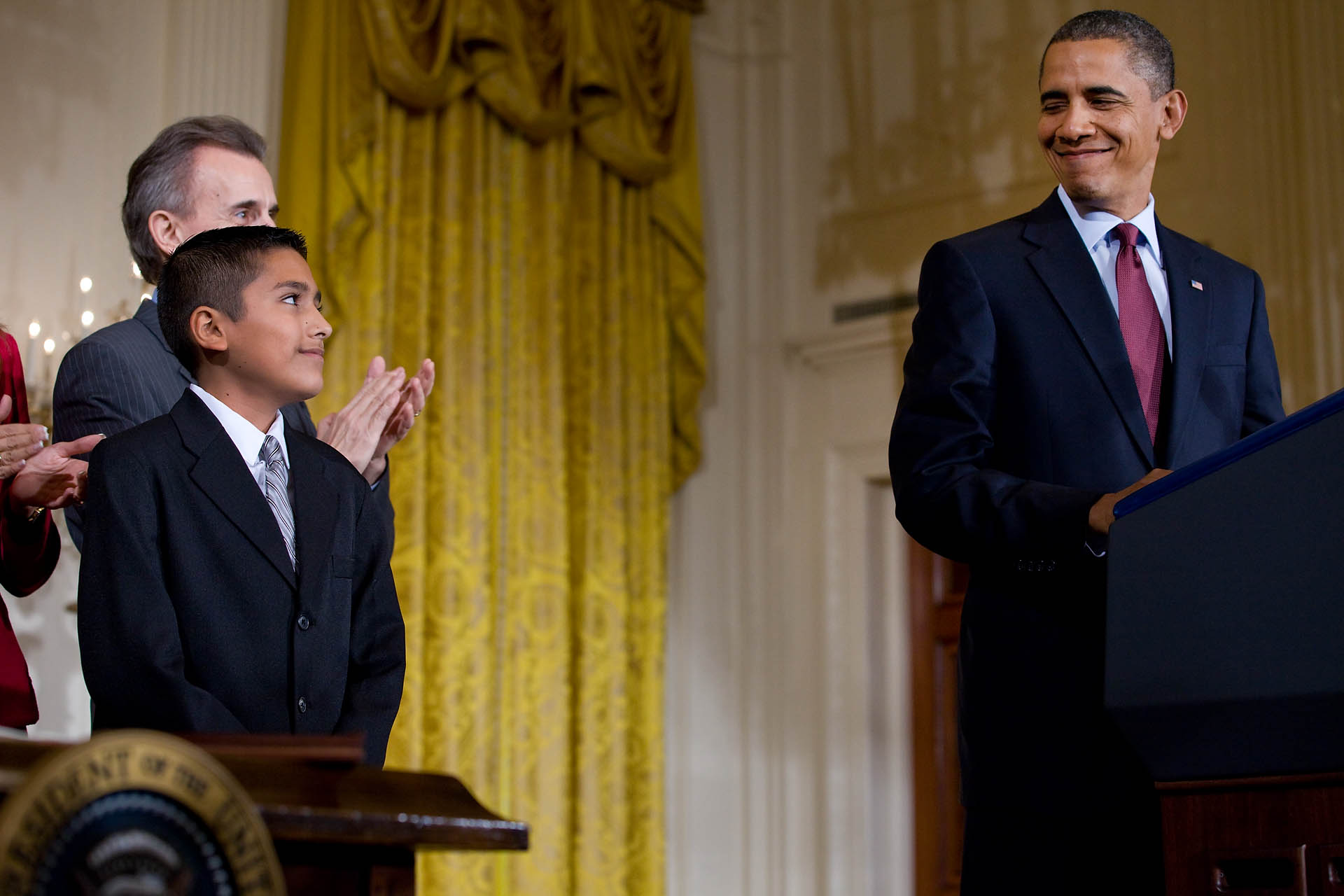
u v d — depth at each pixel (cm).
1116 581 145
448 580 488
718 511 595
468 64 518
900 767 562
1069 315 200
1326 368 456
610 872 524
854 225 595
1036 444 197
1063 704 183
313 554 184
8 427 224
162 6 445
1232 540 140
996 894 184
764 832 574
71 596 385
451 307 506
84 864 88
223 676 173
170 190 260
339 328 477
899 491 195
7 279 393
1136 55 208
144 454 177
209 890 92
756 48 626
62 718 378
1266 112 484
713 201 614
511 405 525
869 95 601
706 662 584
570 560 541
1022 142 555
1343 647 132
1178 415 195
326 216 473
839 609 575
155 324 242
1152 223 213
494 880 486
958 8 581
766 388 604
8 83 403
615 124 561
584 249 558
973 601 196
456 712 481
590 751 528
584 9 547
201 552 176
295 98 472
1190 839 144
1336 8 473
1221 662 137
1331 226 462
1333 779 136
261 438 192
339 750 115
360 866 119
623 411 560
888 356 573
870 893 554
